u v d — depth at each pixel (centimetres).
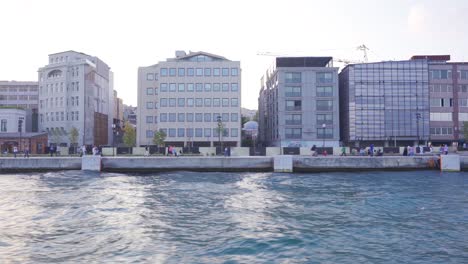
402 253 1190
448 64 7806
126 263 1093
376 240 1333
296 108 7638
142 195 2331
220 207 1944
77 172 3853
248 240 1327
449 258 1143
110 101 10269
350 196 2298
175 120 8000
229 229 1488
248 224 1572
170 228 1501
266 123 9825
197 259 1130
